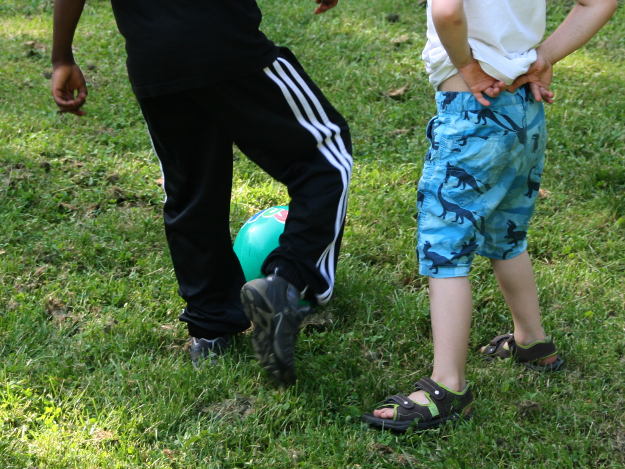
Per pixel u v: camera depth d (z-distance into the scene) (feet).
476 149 18.79
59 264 27.04
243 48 18.60
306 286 19.24
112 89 40.68
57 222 29.66
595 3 18.85
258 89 18.95
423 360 22.80
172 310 24.59
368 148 34.99
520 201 20.34
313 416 20.15
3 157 33.24
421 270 19.85
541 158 20.06
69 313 24.38
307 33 46.96
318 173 19.31
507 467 18.86
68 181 31.83
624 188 31.73
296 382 20.99
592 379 21.86
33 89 40.55
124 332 23.45
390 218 29.78
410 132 36.52
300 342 23.11
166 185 21.11
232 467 18.58
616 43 44.96
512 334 23.03
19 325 23.25
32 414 19.72
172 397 20.44
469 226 19.15
